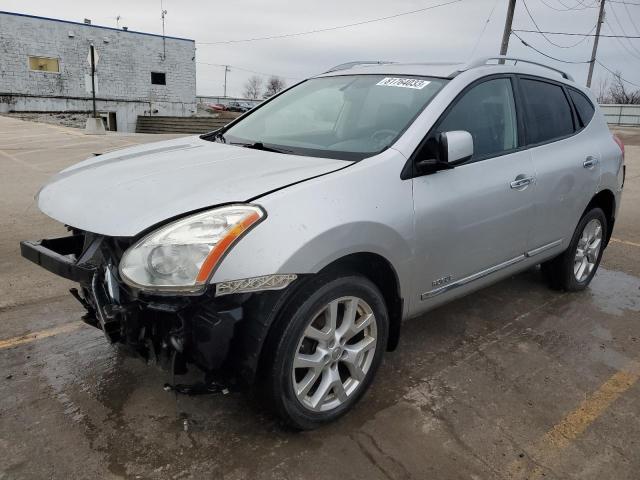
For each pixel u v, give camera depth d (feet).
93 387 9.68
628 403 10.01
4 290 13.73
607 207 15.56
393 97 10.91
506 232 11.37
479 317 13.42
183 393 7.82
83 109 113.39
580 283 15.21
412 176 9.30
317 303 7.91
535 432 9.05
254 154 9.97
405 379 10.46
